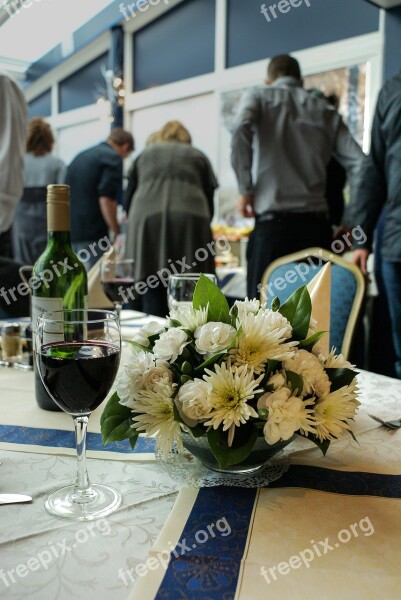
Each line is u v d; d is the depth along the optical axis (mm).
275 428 551
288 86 2836
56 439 774
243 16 4621
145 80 6020
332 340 1606
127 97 6219
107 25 5957
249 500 604
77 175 3768
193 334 630
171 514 569
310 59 3975
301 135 2830
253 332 597
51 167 4375
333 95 3855
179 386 603
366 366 3150
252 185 2971
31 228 4441
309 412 590
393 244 2602
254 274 3012
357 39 3652
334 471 680
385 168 2617
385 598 451
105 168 3707
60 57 7195
